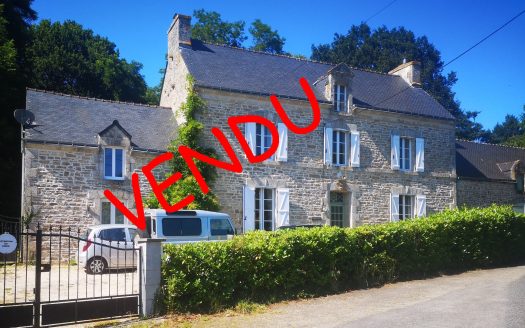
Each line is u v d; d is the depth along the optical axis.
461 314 7.64
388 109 19.89
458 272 12.88
